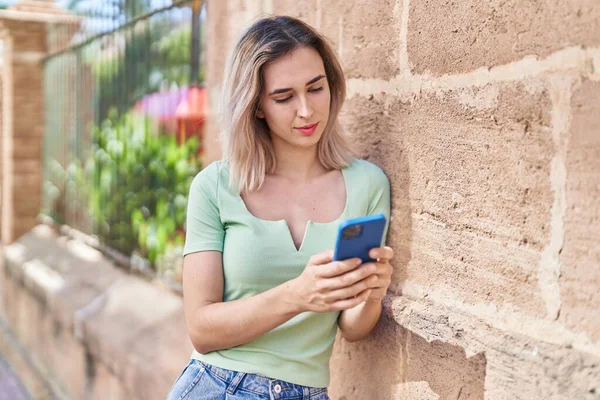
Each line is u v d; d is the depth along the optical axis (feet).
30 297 19.79
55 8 22.12
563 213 4.83
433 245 6.10
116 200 16.93
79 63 19.35
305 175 6.40
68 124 20.51
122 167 16.58
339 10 7.34
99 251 17.60
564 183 4.81
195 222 6.15
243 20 9.57
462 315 5.74
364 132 7.02
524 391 5.08
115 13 16.31
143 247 15.49
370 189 6.43
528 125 5.08
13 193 22.98
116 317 14.48
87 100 18.94
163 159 14.74
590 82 4.59
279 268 5.96
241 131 6.08
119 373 13.01
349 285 5.32
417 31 6.19
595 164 4.58
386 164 6.71
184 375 6.29
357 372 7.14
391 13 6.54
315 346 6.23
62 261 19.19
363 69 6.98
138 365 12.17
